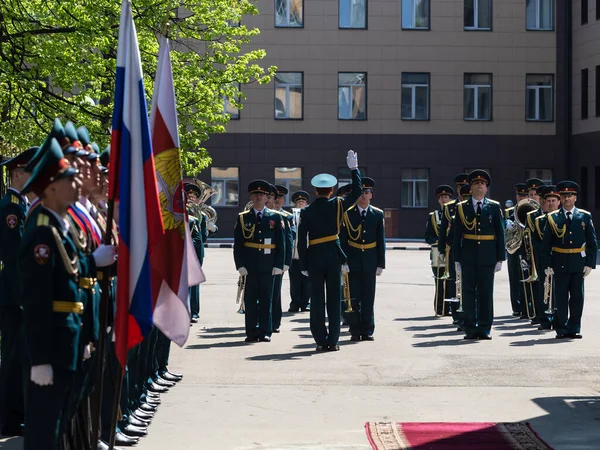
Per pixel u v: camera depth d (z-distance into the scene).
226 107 45.22
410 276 27.33
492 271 15.25
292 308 19.58
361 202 15.18
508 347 14.40
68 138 6.95
